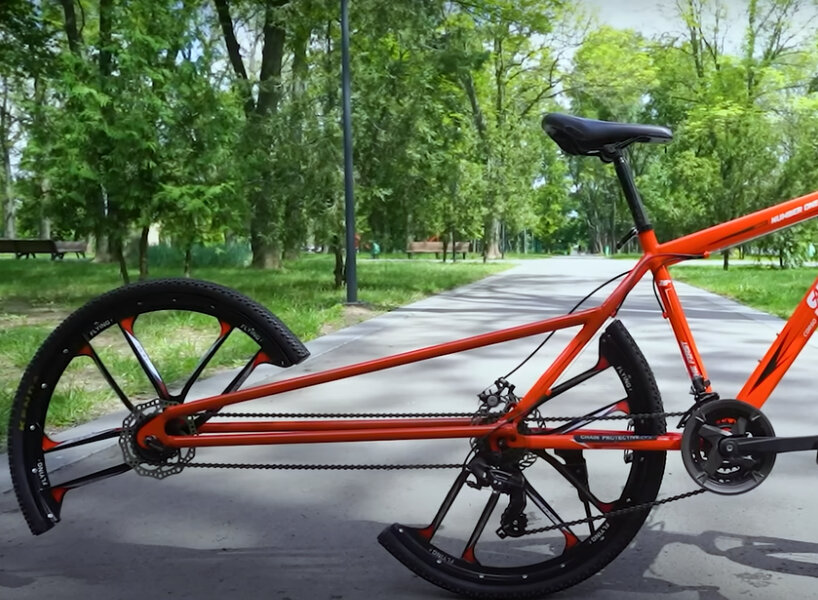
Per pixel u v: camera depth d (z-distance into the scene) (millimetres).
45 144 12102
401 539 2588
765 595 2641
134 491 3775
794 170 22406
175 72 12172
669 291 2629
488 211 29516
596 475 3898
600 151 2623
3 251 30281
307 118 13297
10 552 3059
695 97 33125
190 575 2840
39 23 21047
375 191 13195
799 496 3645
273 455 4367
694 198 22922
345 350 7922
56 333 2709
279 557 3000
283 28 15156
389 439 2594
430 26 14109
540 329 2619
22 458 2717
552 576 2537
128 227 12227
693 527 3260
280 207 13398
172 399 2672
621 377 2564
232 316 2660
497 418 2574
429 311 11547
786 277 18766
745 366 6695
